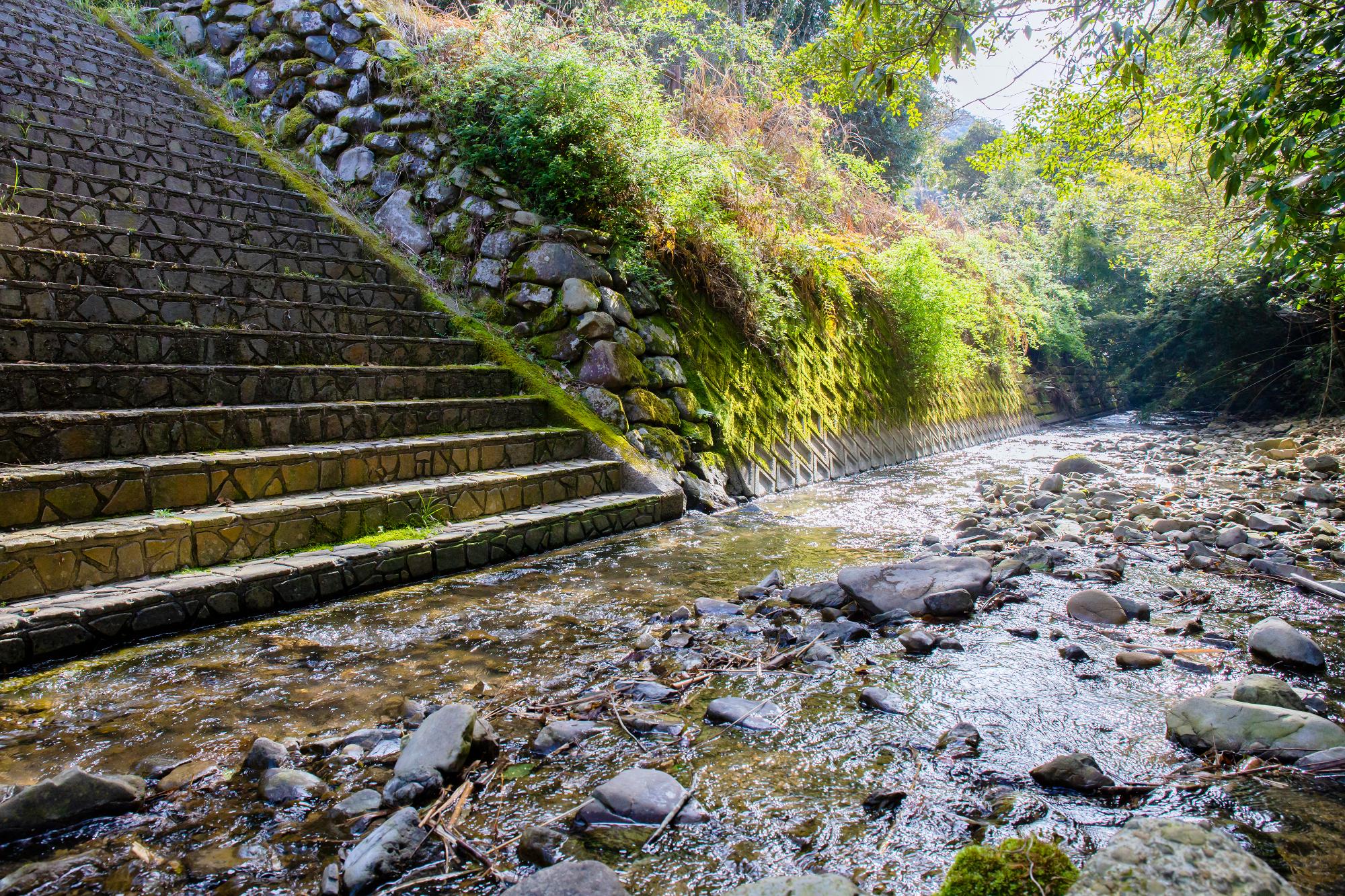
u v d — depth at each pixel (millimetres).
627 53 7746
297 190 6625
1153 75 4949
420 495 4109
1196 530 4844
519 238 6242
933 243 13234
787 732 2223
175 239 4938
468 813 1797
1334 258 4328
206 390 4031
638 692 2482
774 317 7516
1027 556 4246
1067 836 1685
